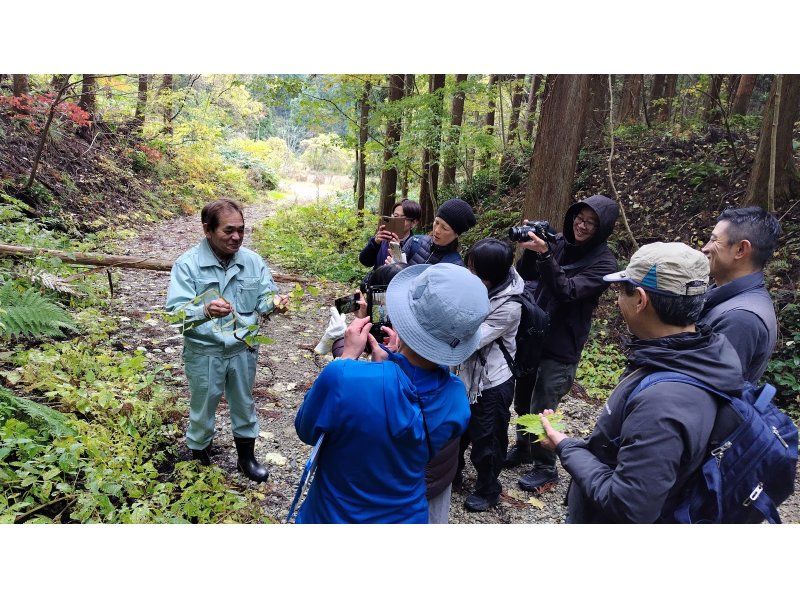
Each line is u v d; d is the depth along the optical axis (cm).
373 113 1023
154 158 1484
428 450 169
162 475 313
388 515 167
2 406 292
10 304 424
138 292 625
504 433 317
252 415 320
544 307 332
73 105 891
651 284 155
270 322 610
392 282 176
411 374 166
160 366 427
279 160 3144
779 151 655
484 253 288
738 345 203
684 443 143
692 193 795
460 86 930
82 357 396
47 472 258
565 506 335
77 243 773
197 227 1236
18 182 850
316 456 158
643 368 161
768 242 213
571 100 640
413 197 1595
